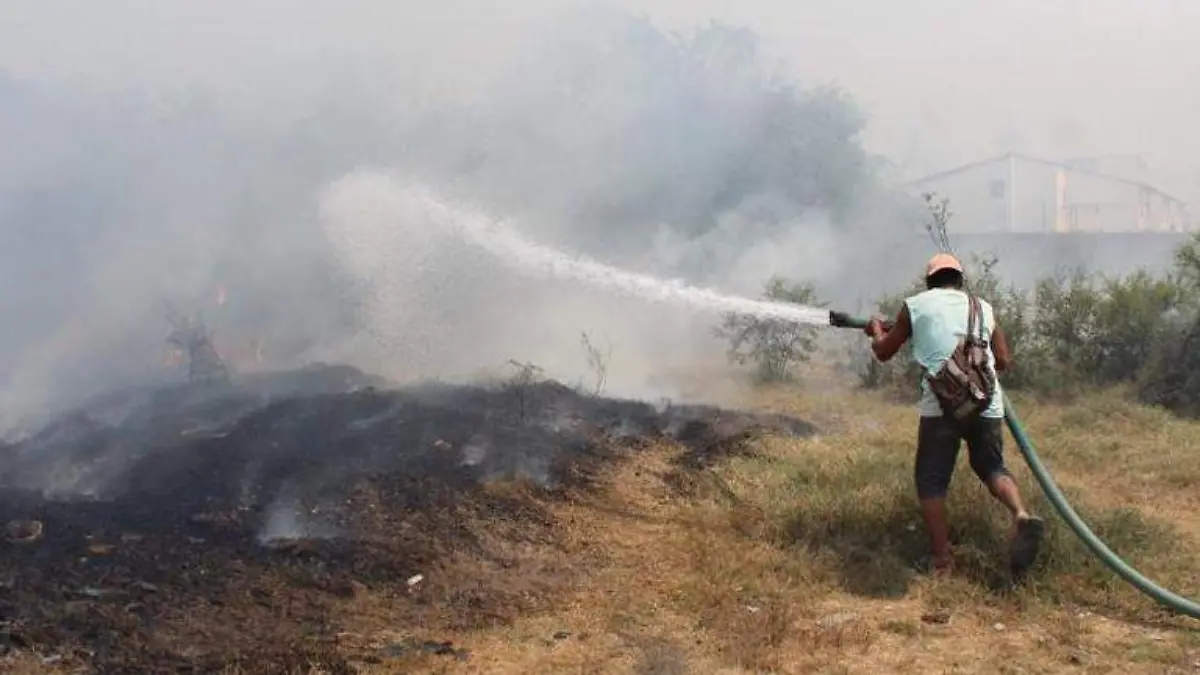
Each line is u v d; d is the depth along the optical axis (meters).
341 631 4.30
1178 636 4.42
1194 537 5.73
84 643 3.96
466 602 4.68
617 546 5.55
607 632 4.40
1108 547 5.31
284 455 6.52
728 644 4.21
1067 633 4.41
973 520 5.36
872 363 10.73
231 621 4.29
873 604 4.76
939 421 5.13
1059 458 7.43
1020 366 9.98
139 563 4.71
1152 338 9.83
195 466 6.26
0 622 4.03
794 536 5.52
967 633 4.44
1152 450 7.57
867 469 6.54
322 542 5.11
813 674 4.01
